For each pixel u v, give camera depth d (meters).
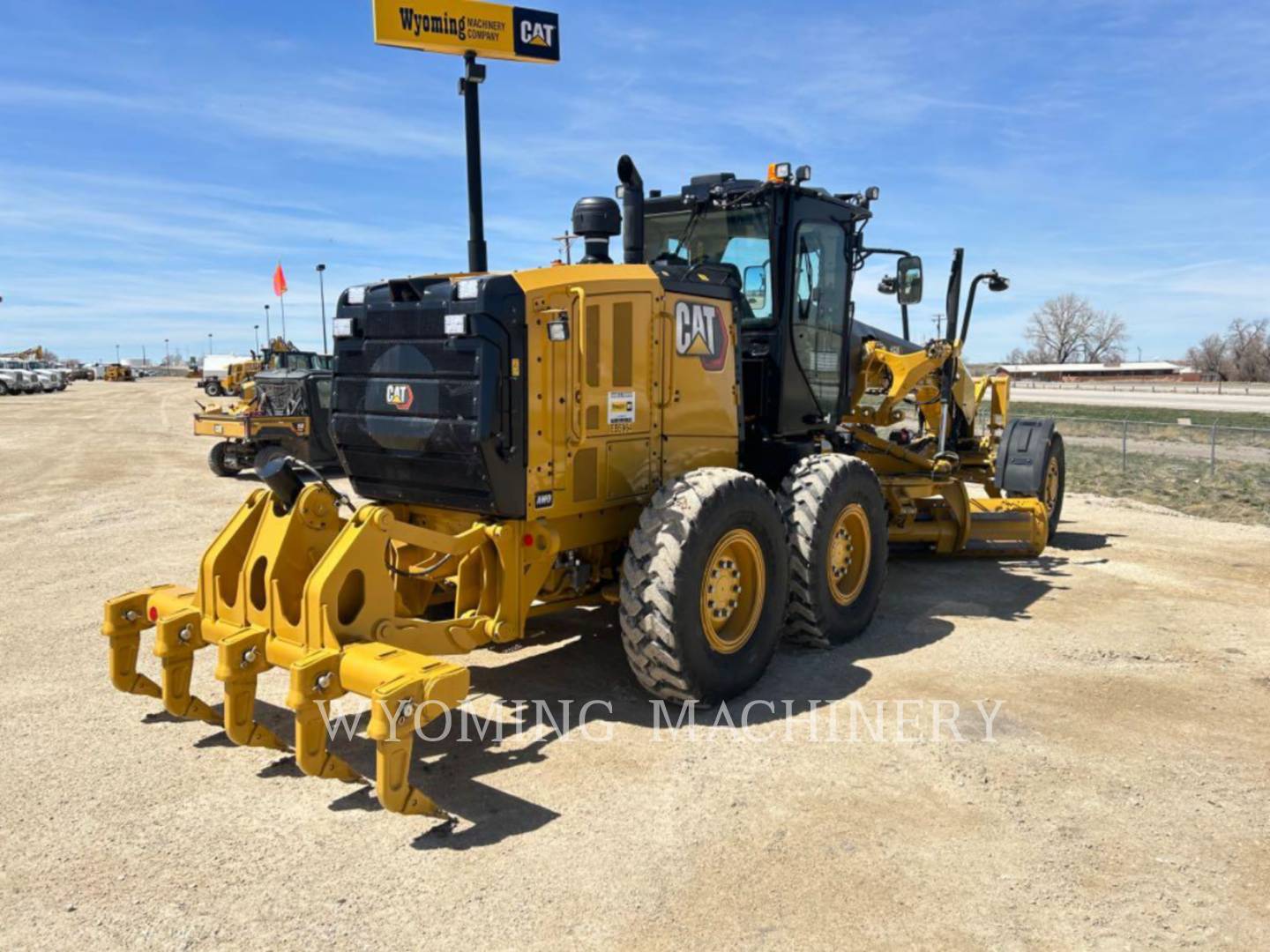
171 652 4.32
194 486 13.93
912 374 7.55
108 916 3.06
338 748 4.39
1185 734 4.55
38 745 4.40
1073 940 2.95
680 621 4.45
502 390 4.24
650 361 4.99
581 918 3.05
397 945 2.91
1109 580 7.94
